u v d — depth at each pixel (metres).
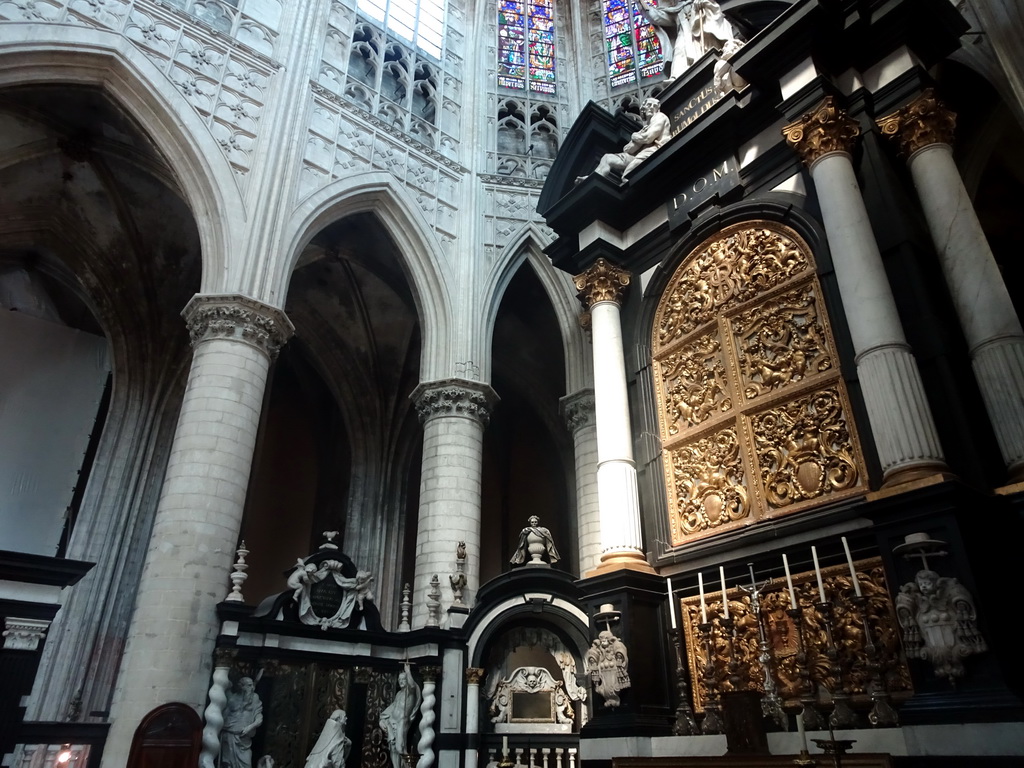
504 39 21.95
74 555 16.41
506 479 25.17
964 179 12.13
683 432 9.59
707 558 8.62
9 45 12.38
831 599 7.27
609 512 9.48
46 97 15.25
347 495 22.38
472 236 17.81
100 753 9.86
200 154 13.98
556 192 13.76
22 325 17.17
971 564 5.71
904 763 5.54
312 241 19.47
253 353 13.20
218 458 12.06
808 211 8.89
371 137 17.08
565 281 17.88
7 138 15.64
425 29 20.44
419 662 12.16
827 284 8.38
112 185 17.41
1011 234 14.65
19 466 16.06
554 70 21.78
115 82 13.76
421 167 17.88
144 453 18.27
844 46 8.86
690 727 7.73
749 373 9.03
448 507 14.73
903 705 5.78
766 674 7.17
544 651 12.59
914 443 6.48
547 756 11.10
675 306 10.37
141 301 19.03
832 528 7.49
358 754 11.77
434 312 16.81
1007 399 6.48
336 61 17.45
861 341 7.21
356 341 22.38
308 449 24.23
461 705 11.64
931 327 7.09
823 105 8.46
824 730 6.51
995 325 6.84
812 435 8.08
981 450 6.52
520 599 12.23
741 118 9.98
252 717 10.89
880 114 8.48
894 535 6.27
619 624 8.55
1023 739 5.05
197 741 9.92
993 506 6.16
